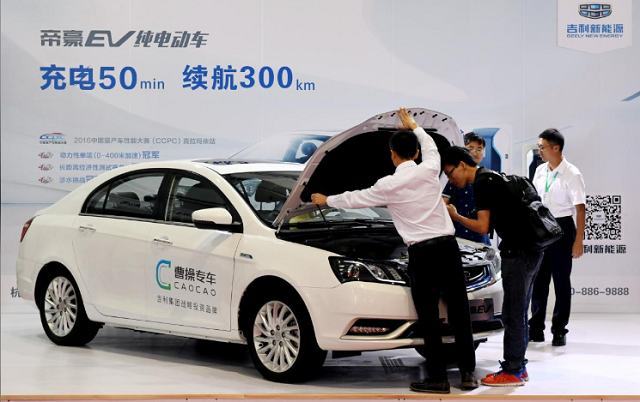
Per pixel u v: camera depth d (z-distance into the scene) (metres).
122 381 4.85
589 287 7.64
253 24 7.63
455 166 4.78
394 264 4.62
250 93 7.66
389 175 4.79
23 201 7.70
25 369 5.20
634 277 7.62
